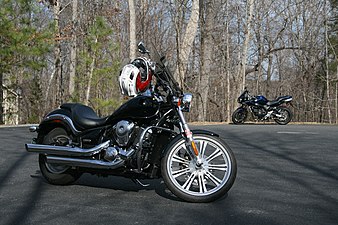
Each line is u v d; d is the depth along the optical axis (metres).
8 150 9.08
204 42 25.91
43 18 25.62
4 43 19.11
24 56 20.02
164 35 35.59
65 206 4.75
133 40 22.34
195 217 4.33
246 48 24.19
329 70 31.73
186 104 4.97
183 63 21.80
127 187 5.63
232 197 5.12
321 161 7.62
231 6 32.44
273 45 37.16
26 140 11.10
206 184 5.17
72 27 25.95
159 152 5.06
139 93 5.02
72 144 5.57
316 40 35.88
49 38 20.19
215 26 29.39
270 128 14.56
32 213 4.48
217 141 4.95
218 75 33.91
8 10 18.67
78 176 5.71
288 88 38.09
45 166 5.80
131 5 22.27
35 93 31.92
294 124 17.98
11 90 24.17
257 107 18.06
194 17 21.64
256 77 38.50
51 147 5.50
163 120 5.04
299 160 7.74
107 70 21.72
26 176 6.35
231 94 32.47
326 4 32.44
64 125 5.63
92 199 5.04
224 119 33.09
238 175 6.41
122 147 5.09
